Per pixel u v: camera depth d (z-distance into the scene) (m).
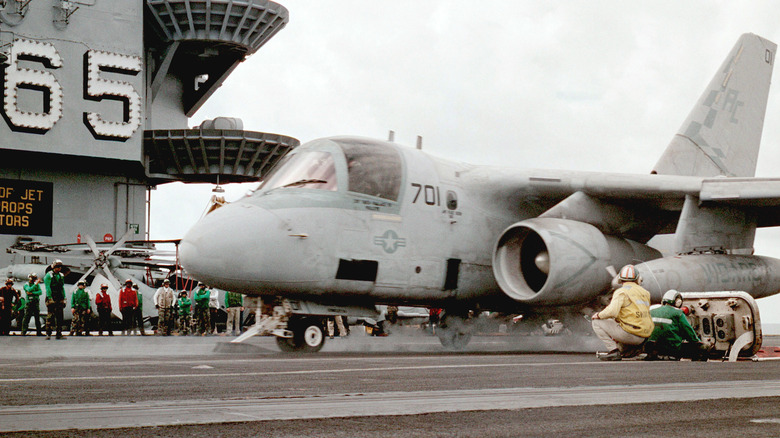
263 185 13.38
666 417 4.01
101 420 3.75
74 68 39.50
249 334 12.62
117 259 30.56
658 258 15.63
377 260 13.06
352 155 13.26
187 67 50.28
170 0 44.00
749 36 19.69
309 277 12.48
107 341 18.16
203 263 12.16
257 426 3.62
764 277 15.41
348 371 7.23
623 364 8.66
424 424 3.72
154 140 45.16
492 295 14.95
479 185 14.79
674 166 18.17
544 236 13.48
